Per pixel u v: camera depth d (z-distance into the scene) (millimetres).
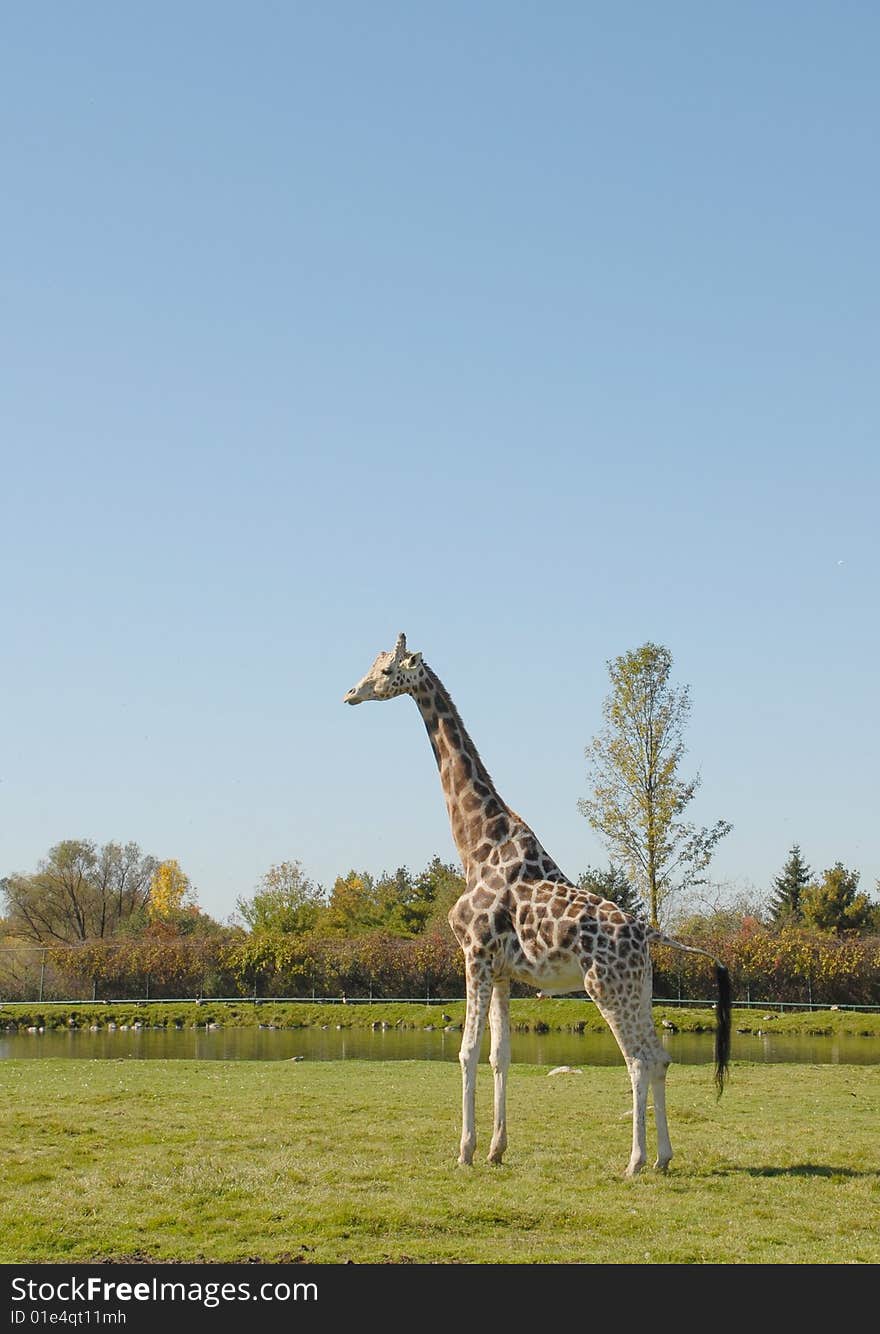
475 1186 13102
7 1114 17625
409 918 71500
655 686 48719
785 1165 14453
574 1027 41875
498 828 15375
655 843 48219
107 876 85875
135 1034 43000
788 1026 42500
